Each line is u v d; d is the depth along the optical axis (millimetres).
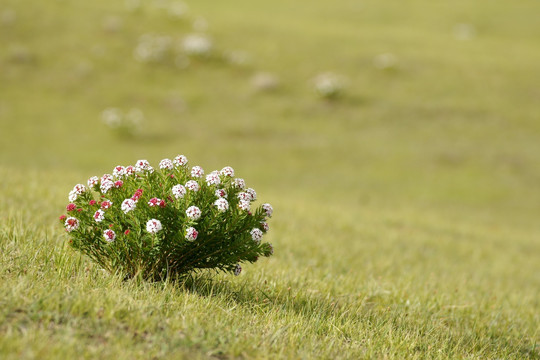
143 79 32000
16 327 3363
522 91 34750
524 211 22625
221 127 28562
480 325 6238
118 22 37344
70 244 4680
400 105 32469
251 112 30438
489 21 49969
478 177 25578
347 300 6137
